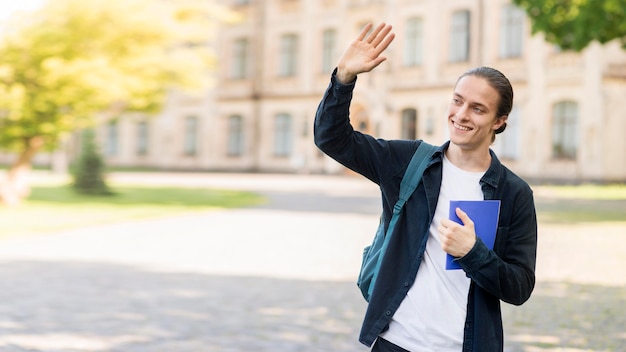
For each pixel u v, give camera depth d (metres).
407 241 2.61
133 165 45.91
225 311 6.90
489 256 2.42
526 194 2.62
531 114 30.34
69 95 16.94
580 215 16.28
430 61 33.75
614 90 28.75
